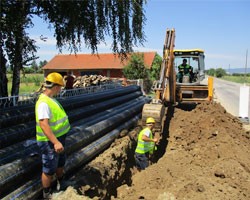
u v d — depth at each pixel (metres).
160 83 10.04
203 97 13.87
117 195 6.71
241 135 9.70
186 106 14.33
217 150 8.00
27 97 8.55
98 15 10.27
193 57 14.18
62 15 9.90
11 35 9.69
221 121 9.78
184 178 6.59
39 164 5.34
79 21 10.21
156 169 7.36
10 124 6.57
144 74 31.09
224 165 6.88
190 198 5.58
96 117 9.64
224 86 47.44
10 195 4.44
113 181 6.84
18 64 10.20
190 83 14.08
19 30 9.66
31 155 5.34
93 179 6.12
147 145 8.04
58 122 4.62
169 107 11.97
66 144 6.33
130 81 24.88
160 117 8.72
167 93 11.02
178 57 14.31
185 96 13.97
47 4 9.84
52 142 4.41
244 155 7.80
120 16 10.45
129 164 8.33
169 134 9.99
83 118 9.30
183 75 14.20
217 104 11.82
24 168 4.96
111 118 9.46
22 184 4.88
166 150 9.09
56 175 5.17
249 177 6.52
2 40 9.65
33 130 6.78
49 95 4.59
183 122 10.50
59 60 45.00
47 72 43.66
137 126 10.84
